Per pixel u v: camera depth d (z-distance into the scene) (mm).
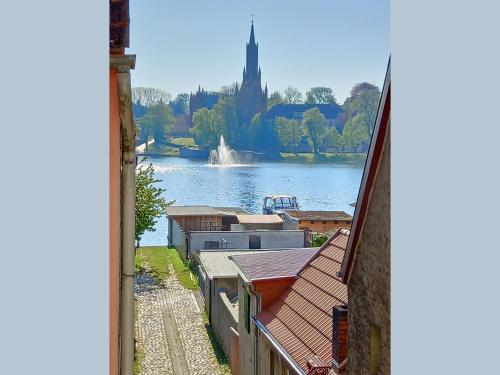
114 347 9156
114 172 8828
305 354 17406
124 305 10695
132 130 10102
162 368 27891
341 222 54719
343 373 14227
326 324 18141
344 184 155625
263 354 21125
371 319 11516
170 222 60406
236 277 32219
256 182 157125
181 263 50656
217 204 122500
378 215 11133
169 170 182125
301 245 48031
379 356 11438
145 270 48156
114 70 8352
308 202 125250
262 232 47938
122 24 8094
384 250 10875
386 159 10688
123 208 10555
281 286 21844
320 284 20656
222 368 27906
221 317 30547
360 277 12125
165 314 36406
